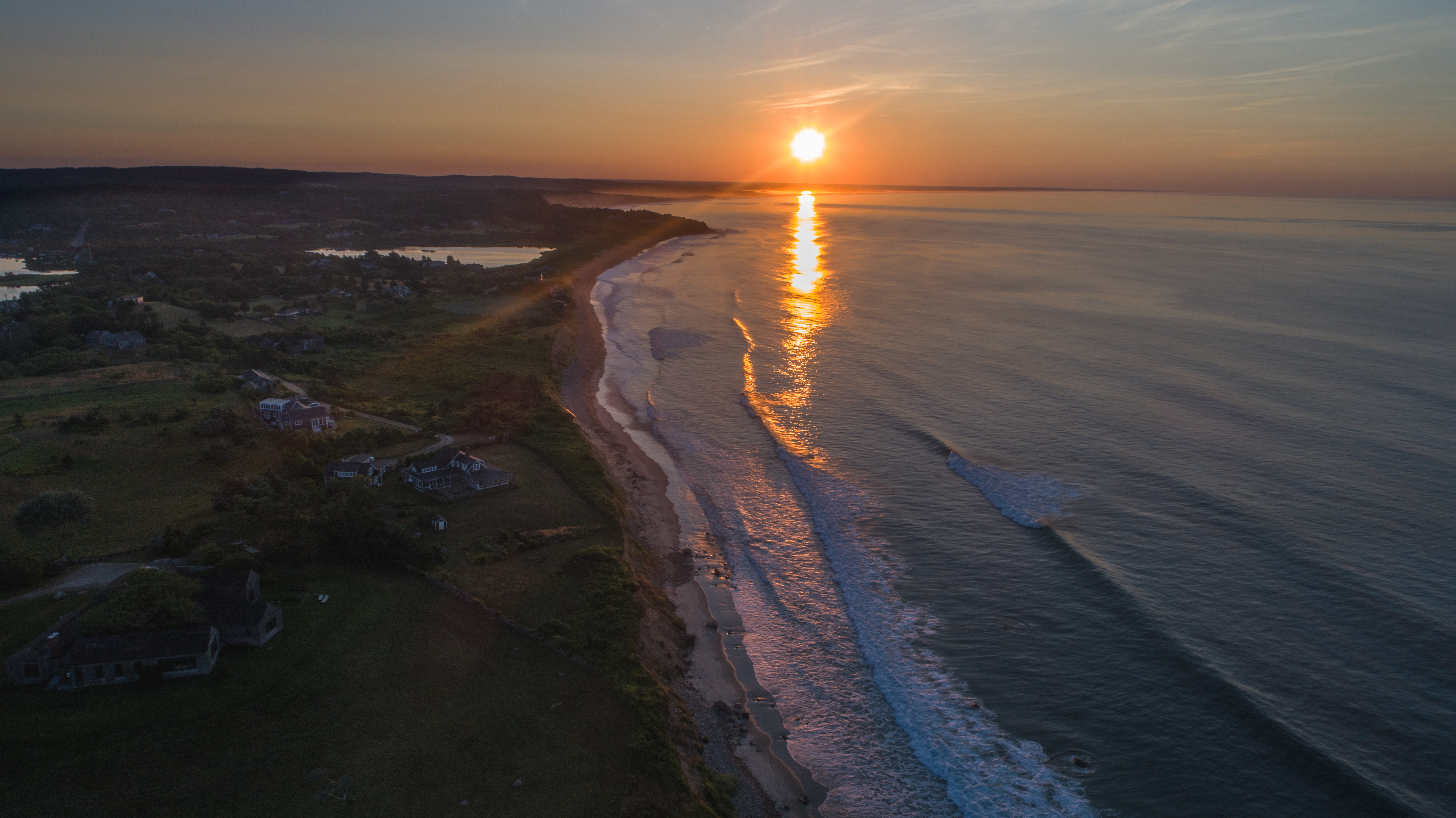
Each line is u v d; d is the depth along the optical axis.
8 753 38.81
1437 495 66.44
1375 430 80.69
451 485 73.19
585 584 57.16
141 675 44.34
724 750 43.88
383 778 38.94
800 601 58.62
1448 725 42.69
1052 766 42.19
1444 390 92.38
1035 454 80.25
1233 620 52.38
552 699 45.28
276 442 80.62
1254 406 88.94
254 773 38.81
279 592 54.25
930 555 63.69
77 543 58.53
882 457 82.56
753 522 70.69
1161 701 46.09
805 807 40.25
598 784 39.06
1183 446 79.62
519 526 66.50
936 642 53.03
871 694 48.62
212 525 61.19
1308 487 68.88
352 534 58.97
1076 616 54.53
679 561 64.44
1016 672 49.62
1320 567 57.06
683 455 86.00
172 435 79.44
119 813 36.12
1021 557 62.38
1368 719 43.38
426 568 58.69
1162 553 60.75
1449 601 52.56
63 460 71.69
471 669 47.66
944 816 39.56
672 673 49.78
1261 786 39.91
